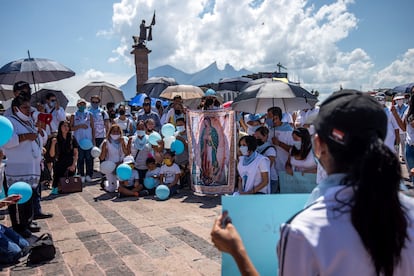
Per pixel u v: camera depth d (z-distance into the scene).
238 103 6.10
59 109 8.93
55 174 7.94
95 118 10.09
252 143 4.70
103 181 8.46
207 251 4.27
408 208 1.13
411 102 5.87
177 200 7.02
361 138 1.05
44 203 6.99
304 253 1.03
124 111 10.89
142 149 7.81
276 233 1.51
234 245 1.22
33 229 5.14
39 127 6.46
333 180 1.13
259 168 4.64
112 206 6.64
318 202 1.11
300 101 6.17
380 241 1.01
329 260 1.01
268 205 1.53
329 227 1.03
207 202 6.79
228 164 7.20
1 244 4.08
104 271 3.81
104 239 4.79
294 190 3.81
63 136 7.82
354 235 1.02
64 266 3.96
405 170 7.58
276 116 5.64
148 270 3.80
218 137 7.25
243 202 1.53
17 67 7.54
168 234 4.91
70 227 5.37
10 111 5.40
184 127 8.24
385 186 1.02
